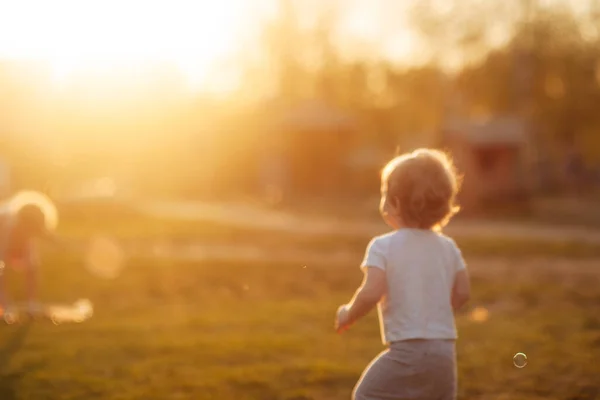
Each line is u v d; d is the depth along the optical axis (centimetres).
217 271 1391
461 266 389
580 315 948
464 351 741
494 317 941
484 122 3244
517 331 844
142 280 1286
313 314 967
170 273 1363
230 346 760
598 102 5100
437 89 5100
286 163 4062
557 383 616
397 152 403
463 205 2903
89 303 1066
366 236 1952
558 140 5306
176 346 760
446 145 3164
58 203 2653
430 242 382
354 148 4181
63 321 903
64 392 591
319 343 781
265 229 2145
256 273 1375
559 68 4938
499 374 646
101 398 574
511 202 3109
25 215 826
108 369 666
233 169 4278
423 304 369
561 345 765
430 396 362
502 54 4812
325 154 4066
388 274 375
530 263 1483
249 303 1073
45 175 3331
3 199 2736
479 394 586
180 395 583
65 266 1425
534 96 4944
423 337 363
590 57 4900
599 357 707
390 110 5784
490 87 4897
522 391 593
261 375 641
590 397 577
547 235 1967
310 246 1802
